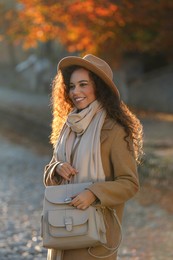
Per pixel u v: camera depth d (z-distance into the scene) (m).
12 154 22.27
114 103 4.43
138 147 4.52
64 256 4.36
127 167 4.31
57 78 4.70
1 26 23.48
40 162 20.33
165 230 10.41
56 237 4.17
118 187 4.25
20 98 48.59
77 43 21.95
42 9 19.88
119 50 24.78
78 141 4.39
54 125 4.77
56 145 4.51
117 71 39.62
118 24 19.48
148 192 13.45
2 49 71.25
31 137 27.03
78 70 4.46
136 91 37.94
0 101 44.50
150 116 31.86
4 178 16.73
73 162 4.38
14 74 65.62
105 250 4.33
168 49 24.91
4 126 31.98
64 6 18.91
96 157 4.31
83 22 19.47
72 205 4.21
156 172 14.02
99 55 24.42
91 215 4.20
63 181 4.45
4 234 9.74
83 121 4.35
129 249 9.13
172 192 13.09
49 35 22.56
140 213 11.80
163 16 19.25
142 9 18.59
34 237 9.53
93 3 18.00
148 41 21.84
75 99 4.47
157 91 36.72
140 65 38.62
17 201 13.21
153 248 9.17
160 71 36.97
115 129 4.37
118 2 18.05
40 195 14.08
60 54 53.50
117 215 4.45
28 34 22.62
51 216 4.19
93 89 4.46
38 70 56.66
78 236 4.16
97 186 4.22
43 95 53.03
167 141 20.48
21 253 8.48
